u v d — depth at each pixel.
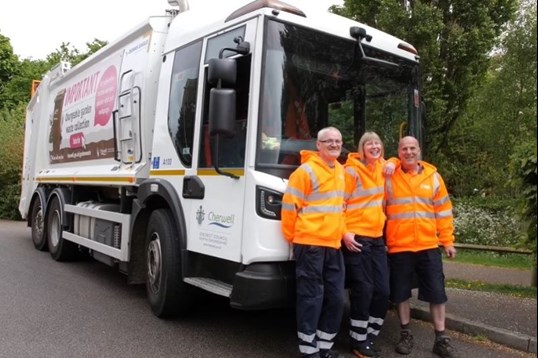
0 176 19.16
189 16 6.28
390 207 5.11
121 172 7.12
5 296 7.14
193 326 5.95
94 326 5.91
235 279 4.67
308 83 5.05
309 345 4.52
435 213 5.17
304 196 4.51
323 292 4.56
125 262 6.85
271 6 4.88
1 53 29.81
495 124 14.40
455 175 15.20
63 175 9.56
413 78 5.92
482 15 10.19
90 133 8.56
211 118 4.55
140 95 6.77
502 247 11.18
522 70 13.70
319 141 4.65
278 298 4.57
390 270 5.15
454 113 10.62
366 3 10.59
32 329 5.77
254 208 4.58
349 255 4.89
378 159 4.96
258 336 5.64
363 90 5.48
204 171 5.27
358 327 4.98
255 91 4.73
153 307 6.21
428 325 6.19
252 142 4.68
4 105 28.84
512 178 5.71
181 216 5.61
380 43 5.65
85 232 8.63
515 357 5.20
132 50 7.34
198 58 5.67
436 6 10.33
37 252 10.94
